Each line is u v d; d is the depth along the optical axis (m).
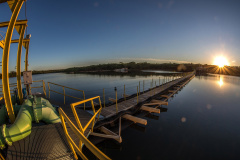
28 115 3.80
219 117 10.51
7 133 3.06
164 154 5.93
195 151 6.16
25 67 7.28
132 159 5.59
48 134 3.66
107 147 6.50
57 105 6.65
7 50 4.11
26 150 3.03
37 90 27.56
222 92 20.80
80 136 1.65
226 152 6.06
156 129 8.38
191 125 9.02
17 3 4.28
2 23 4.92
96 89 26.83
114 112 8.38
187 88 24.58
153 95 14.30
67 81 45.22
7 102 4.14
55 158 2.90
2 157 2.84
